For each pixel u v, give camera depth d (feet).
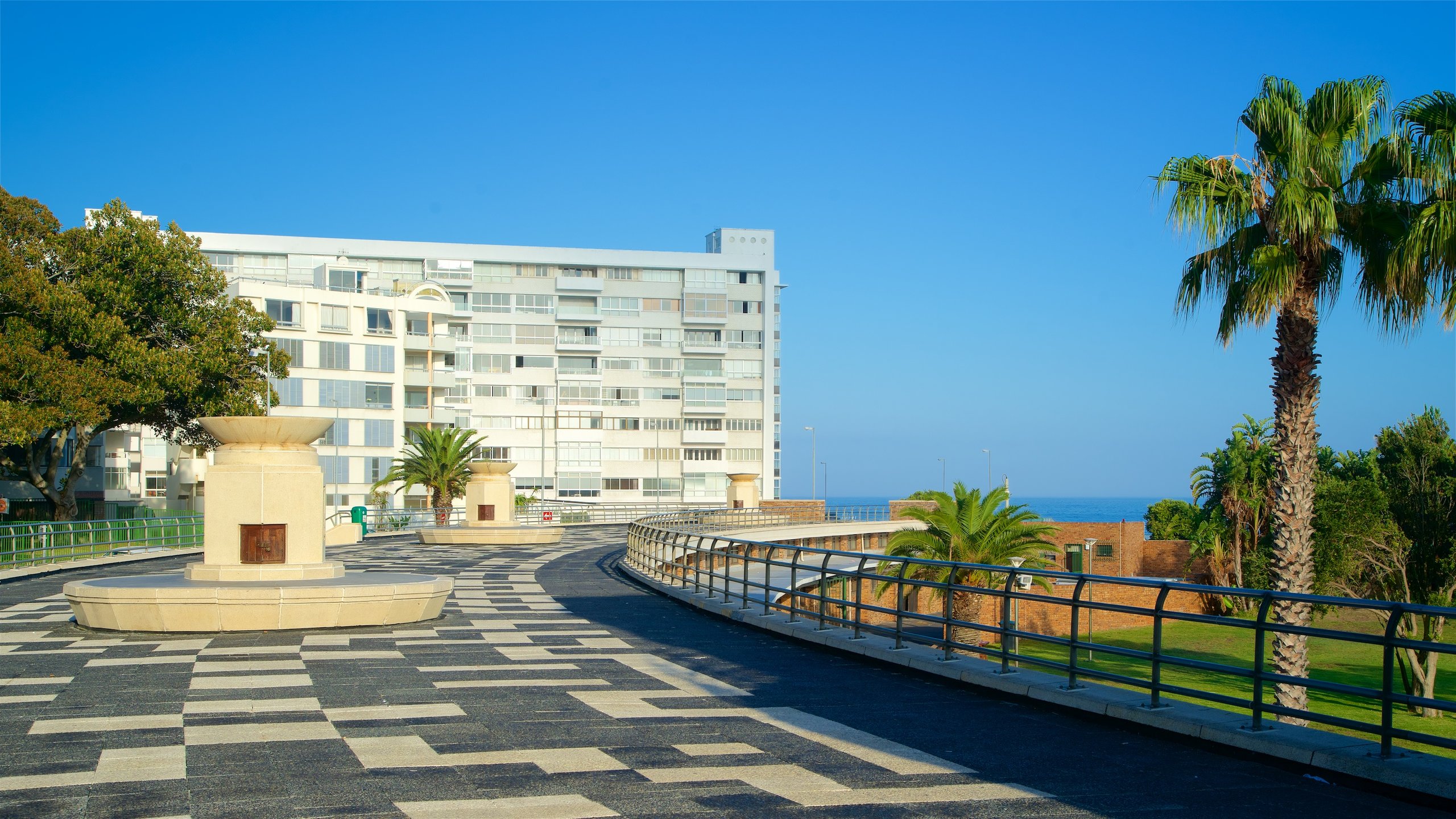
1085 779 27.45
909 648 47.37
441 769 28.25
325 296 257.55
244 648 51.62
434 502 226.58
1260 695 29.91
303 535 62.34
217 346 155.53
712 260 373.81
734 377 374.43
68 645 52.54
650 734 32.81
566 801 25.13
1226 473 197.88
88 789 26.00
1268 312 55.88
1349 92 55.01
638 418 366.84
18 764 28.66
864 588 141.79
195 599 56.29
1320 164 55.67
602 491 361.92
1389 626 26.35
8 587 85.35
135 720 34.55
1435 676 104.47
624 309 367.86
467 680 43.14
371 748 30.71
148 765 28.53
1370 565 132.46
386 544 155.94
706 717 35.68
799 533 186.80
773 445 387.96
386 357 267.18
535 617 67.51
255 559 61.98
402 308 273.33
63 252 148.66
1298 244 55.88
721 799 25.43
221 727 33.50
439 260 350.02
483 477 157.07
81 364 142.82
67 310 138.92
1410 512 133.49
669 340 370.53
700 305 370.32
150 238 153.58
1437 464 137.49
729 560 68.44
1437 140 51.60
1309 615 58.13
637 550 103.45
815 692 40.65
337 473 257.75
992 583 124.77
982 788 26.45
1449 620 131.64
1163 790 26.35
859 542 213.05
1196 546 202.08
